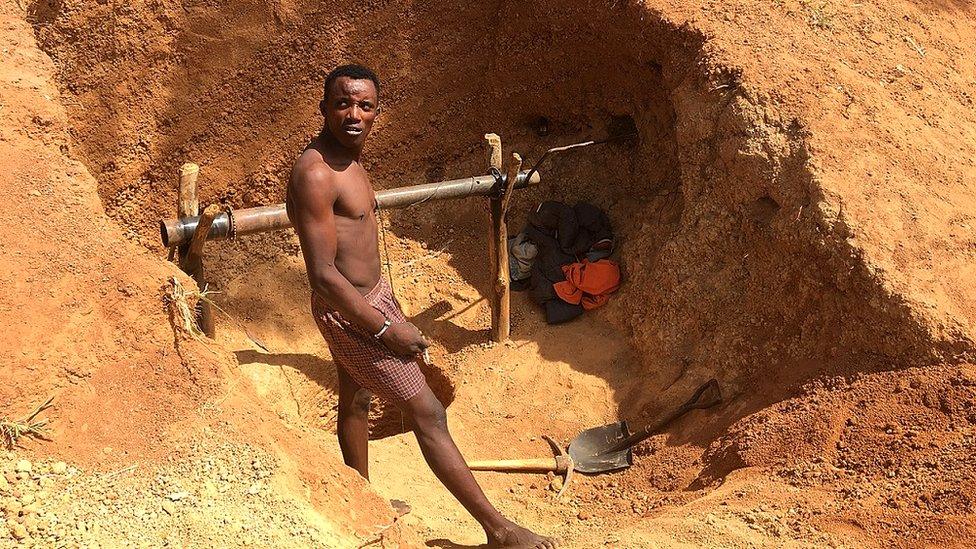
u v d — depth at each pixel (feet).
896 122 22.58
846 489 16.65
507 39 26.63
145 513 13.73
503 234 23.94
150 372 15.83
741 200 21.86
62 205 17.90
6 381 14.82
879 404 18.17
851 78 23.27
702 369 21.86
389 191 22.85
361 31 25.30
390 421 24.17
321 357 24.12
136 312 16.38
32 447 14.34
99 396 15.33
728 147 22.09
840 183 20.62
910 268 19.51
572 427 22.39
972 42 27.30
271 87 24.77
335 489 15.08
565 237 25.99
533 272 26.21
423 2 25.75
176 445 14.85
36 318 15.74
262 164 25.35
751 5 24.68
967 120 23.93
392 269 26.76
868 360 19.12
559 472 20.94
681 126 23.21
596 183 27.37
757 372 20.95
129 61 22.94
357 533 14.60
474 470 20.72
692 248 22.59
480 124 27.96
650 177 26.22
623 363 23.68
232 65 24.07
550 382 23.53
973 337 18.45
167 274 17.11
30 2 22.40
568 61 26.25
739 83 22.29
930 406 17.74
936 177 21.61
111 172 23.49
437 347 25.25
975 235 20.51
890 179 21.04
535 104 27.45
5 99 20.03
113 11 22.49
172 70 23.53
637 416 22.26
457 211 27.89
